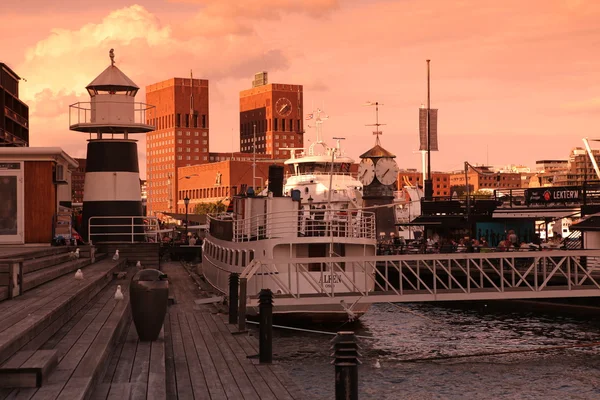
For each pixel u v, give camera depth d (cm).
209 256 5372
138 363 1830
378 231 7906
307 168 7800
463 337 3844
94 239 5259
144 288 2158
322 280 3512
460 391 2597
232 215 5119
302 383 2595
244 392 1891
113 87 5231
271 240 3825
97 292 2983
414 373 2883
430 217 6494
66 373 1445
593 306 4662
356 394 1528
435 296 3525
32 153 4256
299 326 3838
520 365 3042
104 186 5297
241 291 2938
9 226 4275
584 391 2608
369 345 3562
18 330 1539
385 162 7931
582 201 5647
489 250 5300
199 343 2634
